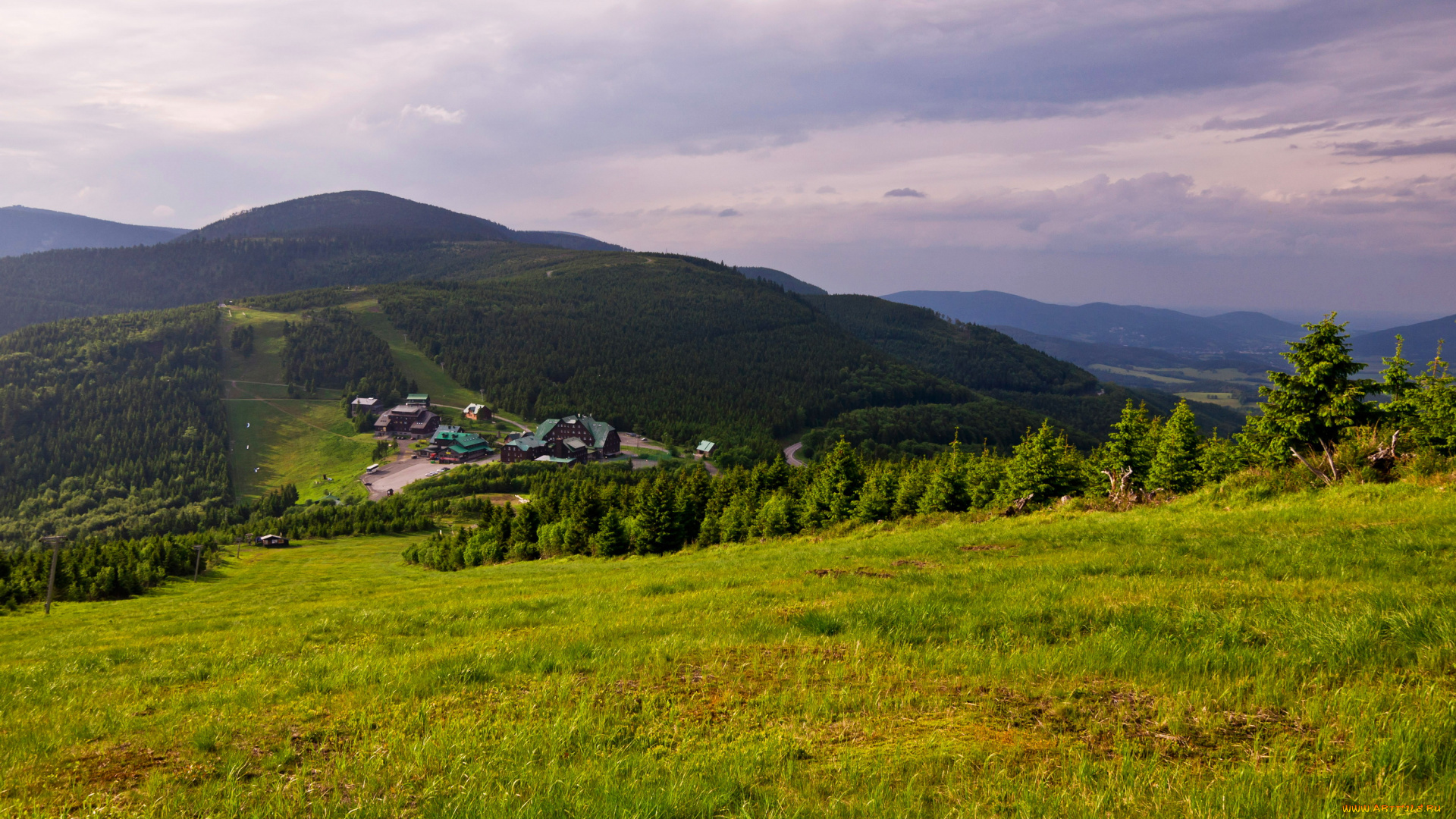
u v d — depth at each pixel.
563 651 11.10
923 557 22.23
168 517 176.12
